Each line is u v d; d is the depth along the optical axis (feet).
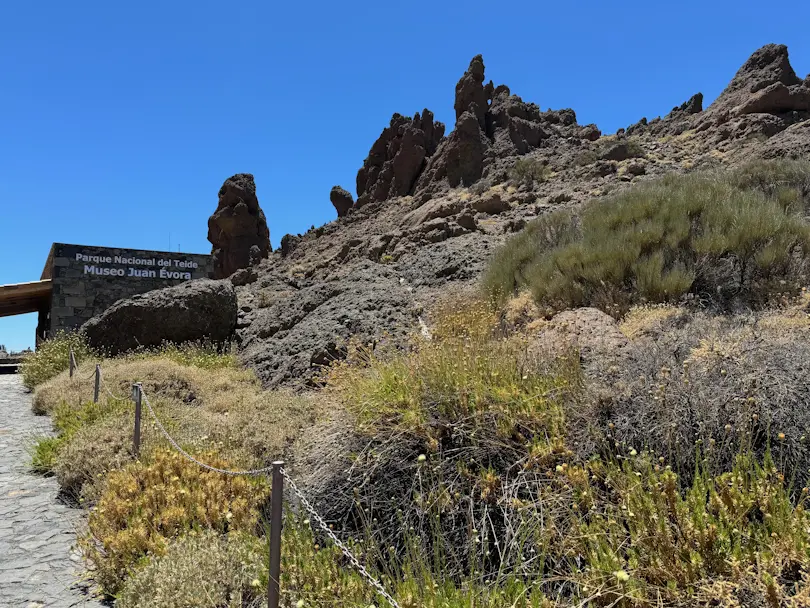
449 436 13.57
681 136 121.90
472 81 156.35
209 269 77.15
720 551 8.54
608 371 14.02
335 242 128.36
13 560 14.46
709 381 12.84
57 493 19.60
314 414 23.21
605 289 26.43
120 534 13.66
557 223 42.29
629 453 11.46
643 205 33.17
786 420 11.49
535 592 8.56
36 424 30.81
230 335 52.42
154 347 49.01
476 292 35.53
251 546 12.35
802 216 29.66
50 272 81.51
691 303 23.26
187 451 19.16
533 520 10.57
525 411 13.30
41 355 47.83
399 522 12.24
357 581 10.46
